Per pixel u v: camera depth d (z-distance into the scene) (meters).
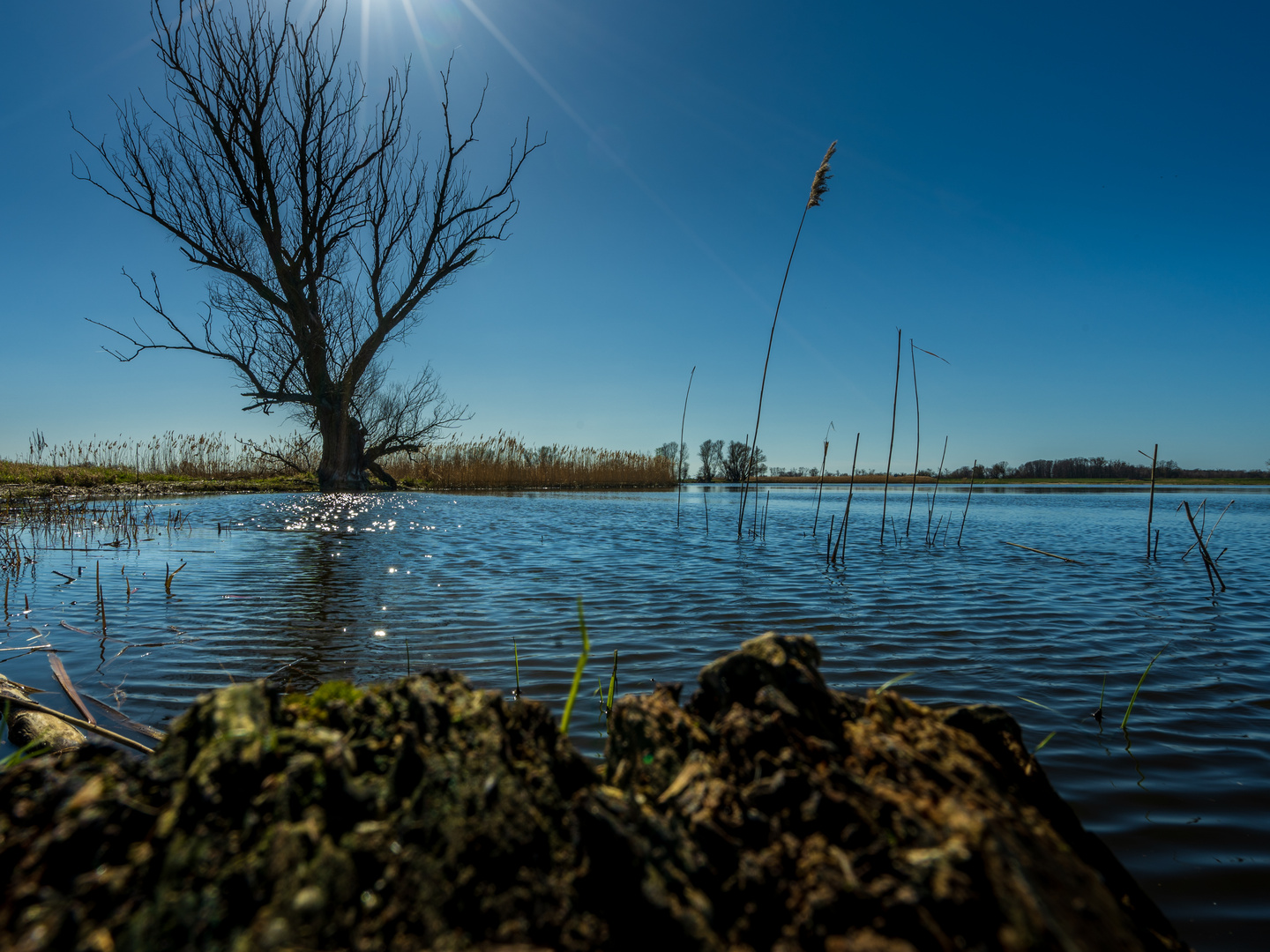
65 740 3.11
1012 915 1.30
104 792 1.47
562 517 17.06
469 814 1.50
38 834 1.41
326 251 23.56
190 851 1.34
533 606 6.31
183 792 1.46
